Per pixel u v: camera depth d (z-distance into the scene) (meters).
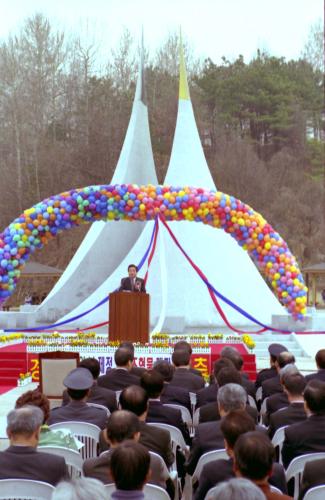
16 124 54.91
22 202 53.91
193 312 22.75
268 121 58.91
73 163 56.22
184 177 25.02
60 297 25.70
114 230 27.31
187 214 17.69
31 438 4.12
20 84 56.38
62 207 17.39
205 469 3.97
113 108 58.16
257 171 56.31
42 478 3.98
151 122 57.12
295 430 4.86
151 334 16.88
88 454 5.62
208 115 59.72
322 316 20.75
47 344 14.61
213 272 23.44
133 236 27.78
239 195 55.56
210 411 5.96
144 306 15.12
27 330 19.28
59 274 37.12
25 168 55.00
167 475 4.46
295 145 59.47
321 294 46.25
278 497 3.17
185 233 23.83
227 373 6.32
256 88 59.00
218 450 4.72
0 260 17.12
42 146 55.72
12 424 4.10
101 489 2.66
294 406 5.68
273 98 58.97
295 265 18.06
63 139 58.09
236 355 8.05
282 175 57.25
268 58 63.19
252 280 23.94
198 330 21.84
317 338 17.88
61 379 9.66
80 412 5.74
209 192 17.91
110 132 56.59
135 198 17.53
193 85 61.25
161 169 54.53
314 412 4.91
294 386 5.72
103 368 14.13
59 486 2.66
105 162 56.44
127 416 4.12
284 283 17.89
